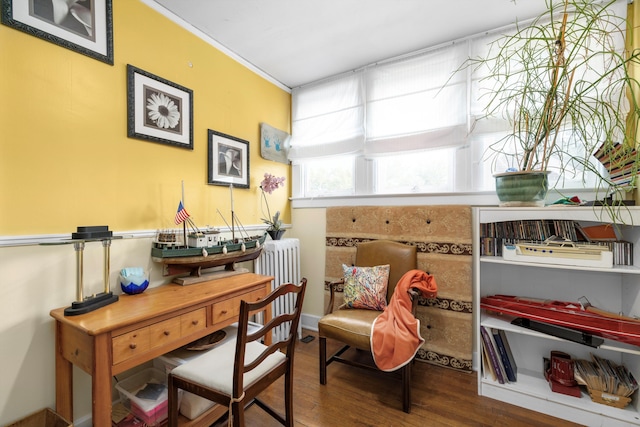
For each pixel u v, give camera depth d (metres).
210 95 2.15
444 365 2.12
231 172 2.31
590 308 1.66
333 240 2.66
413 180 2.47
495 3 1.82
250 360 1.32
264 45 2.27
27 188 1.27
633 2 1.68
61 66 1.38
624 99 1.68
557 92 1.63
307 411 1.66
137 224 1.69
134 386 1.65
